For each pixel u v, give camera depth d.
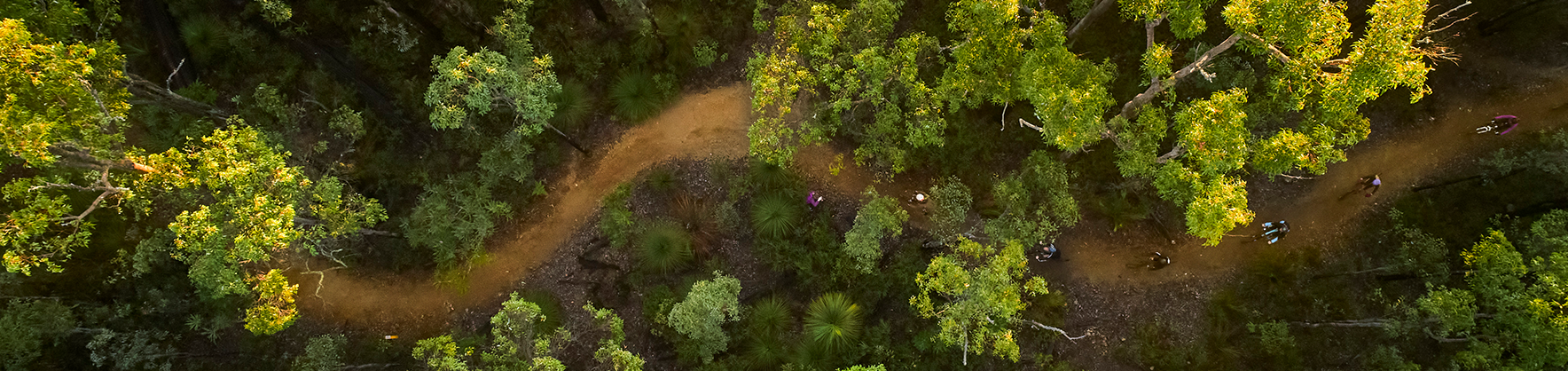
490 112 27.98
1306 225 28.92
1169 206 28.62
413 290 29.62
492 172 27.95
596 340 29.17
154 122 26.39
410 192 28.88
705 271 28.92
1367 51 17.39
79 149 19.91
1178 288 28.89
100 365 27.00
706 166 29.20
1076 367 28.64
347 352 28.91
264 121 27.12
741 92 29.20
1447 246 27.94
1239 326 28.44
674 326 25.94
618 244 28.94
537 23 28.44
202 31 26.98
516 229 29.55
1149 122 21.42
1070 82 20.77
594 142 29.41
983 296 21.42
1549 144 26.92
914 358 27.92
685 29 28.31
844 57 23.48
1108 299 28.97
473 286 29.52
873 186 27.75
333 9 27.81
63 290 27.28
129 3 27.19
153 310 27.50
